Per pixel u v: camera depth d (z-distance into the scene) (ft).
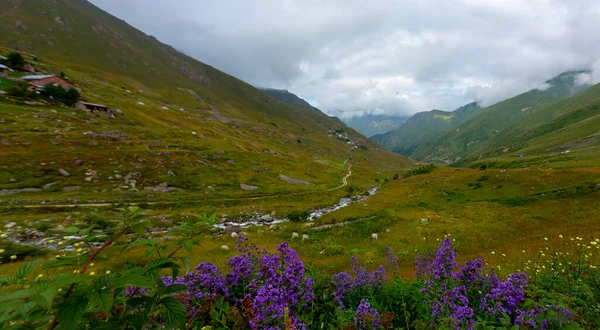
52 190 167.94
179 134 382.83
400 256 70.13
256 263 20.88
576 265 26.96
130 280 6.59
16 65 368.68
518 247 64.28
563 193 147.64
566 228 84.58
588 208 112.88
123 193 187.52
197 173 263.08
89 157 215.31
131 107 432.25
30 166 180.75
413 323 19.21
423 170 404.16
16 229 104.68
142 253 57.41
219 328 14.78
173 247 75.25
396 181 379.96
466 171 317.01
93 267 32.35
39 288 5.32
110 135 275.39
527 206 140.05
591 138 599.57
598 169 183.73
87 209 151.02
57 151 208.13
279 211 195.62
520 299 18.52
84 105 333.42
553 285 22.02
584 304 18.51
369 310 17.89
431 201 203.00
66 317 5.70
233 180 273.75
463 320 16.01
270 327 14.01
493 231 93.40
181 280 17.25
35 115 266.57
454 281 20.84
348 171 563.89
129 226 8.28
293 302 16.74
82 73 572.92
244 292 18.80
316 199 270.05
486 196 188.65
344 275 24.91
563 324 15.37
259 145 519.60
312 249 82.28
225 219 170.91
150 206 179.22
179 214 149.69
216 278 18.62
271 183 301.02
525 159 513.04
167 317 8.01
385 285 25.77
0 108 254.27
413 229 102.17
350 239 94.22
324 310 20.11
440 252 21.65
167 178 232.12
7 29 654.12
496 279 20.27
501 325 17.30
